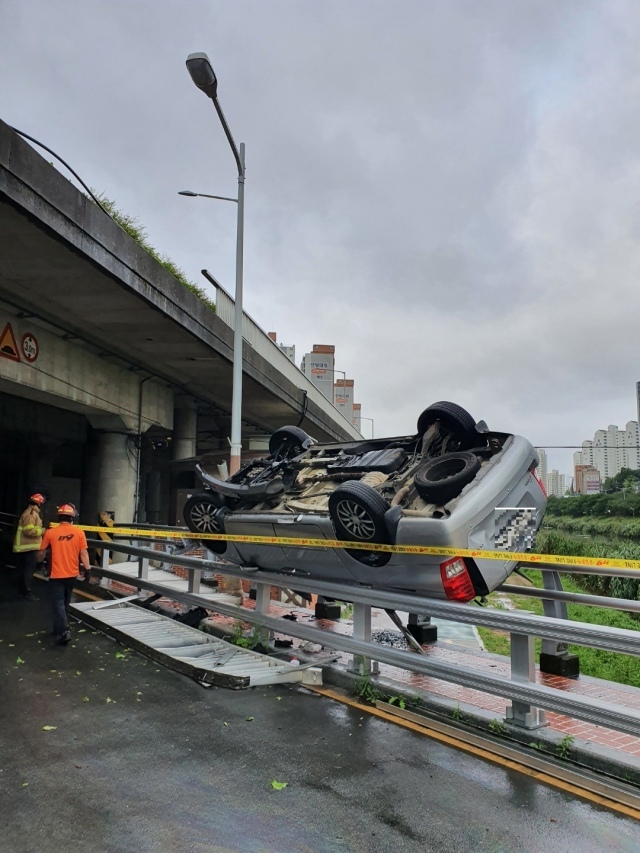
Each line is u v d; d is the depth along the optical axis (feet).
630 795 13.48
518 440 21.84
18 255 31.27
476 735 16.76
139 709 18.76
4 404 56.39
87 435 61.67
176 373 56.65
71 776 14.16
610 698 18.97
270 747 16.07
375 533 20.35
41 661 23.82
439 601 18.60
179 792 13.47
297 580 23.44
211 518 28.63
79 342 46.62
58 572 26.68
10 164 25.35
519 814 12.80
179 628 27.94
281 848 11.40
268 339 61.00
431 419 23.95
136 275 36.29
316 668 21.67
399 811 12.85
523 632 16.33
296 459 28.99
